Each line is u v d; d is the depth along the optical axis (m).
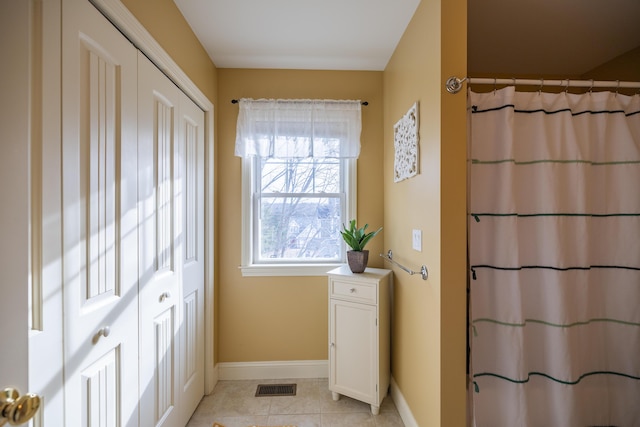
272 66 2.16
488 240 1.40
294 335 2.19
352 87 2.23
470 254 1.36
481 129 1.40
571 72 2.38
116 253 1.07
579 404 1.35
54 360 0.80
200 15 1.62
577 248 1.38
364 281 1.78
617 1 1.58
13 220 0.60
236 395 1.96
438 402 1.32
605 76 2.23
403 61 1.80
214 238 2.08
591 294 1.41
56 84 0.80
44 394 0.76
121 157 1.09
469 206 1.35
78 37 0.88
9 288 0.59
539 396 1.39
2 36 0.60
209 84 2.01
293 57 2.07
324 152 2.16
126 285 1.12
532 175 1.40
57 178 0.81
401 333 1.80
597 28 1.81
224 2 1.53
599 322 1.43
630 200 1.39
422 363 1.49
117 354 1.08
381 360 1.79
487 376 1.39
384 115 2.21
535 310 1.41
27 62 0.62
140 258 1.22
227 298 2.16
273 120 2.11
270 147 2.11
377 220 2.23
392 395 1.94
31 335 0.73
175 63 1.48
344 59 2.09
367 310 1.77
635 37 1.91
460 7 1.31
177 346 1.56
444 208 1.30
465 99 1.31
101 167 0.99
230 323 2.16
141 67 1.22
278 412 1.80
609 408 1.41
